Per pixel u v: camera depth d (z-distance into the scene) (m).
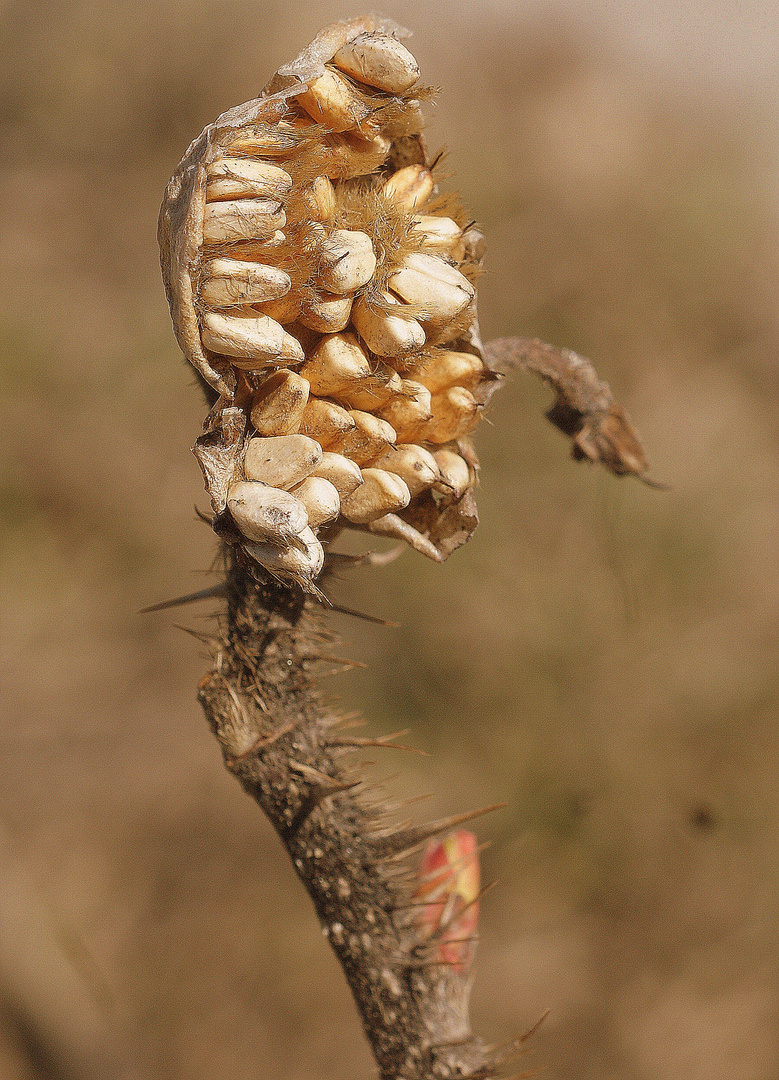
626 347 1.00
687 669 0.80
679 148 1.06
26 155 0.98
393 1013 0.25
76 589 0.82
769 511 0.91
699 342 1.00
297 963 0.76
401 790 0.76
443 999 0.25
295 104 0.23
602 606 0.81
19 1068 0.61
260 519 0.23
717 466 0.91
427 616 0.81
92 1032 0.64
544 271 1.00
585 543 0.84
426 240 0.24
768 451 0.95
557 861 0.77
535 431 0.85
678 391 0.98
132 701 0.83
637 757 0.78
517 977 0.74
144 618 0.84
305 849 0.25
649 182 1.04
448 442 0.24
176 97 1.01
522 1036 0.25
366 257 0.23
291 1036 0.74
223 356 0.23
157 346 0.88
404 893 0.25
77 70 0.99
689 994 0.74
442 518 0.24
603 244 1.01
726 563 0.85
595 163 1.03
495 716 0.79
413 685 0.80
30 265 0.91
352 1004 0.76
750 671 0.81
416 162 0.24
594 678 0.80
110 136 1.00
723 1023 0.73
